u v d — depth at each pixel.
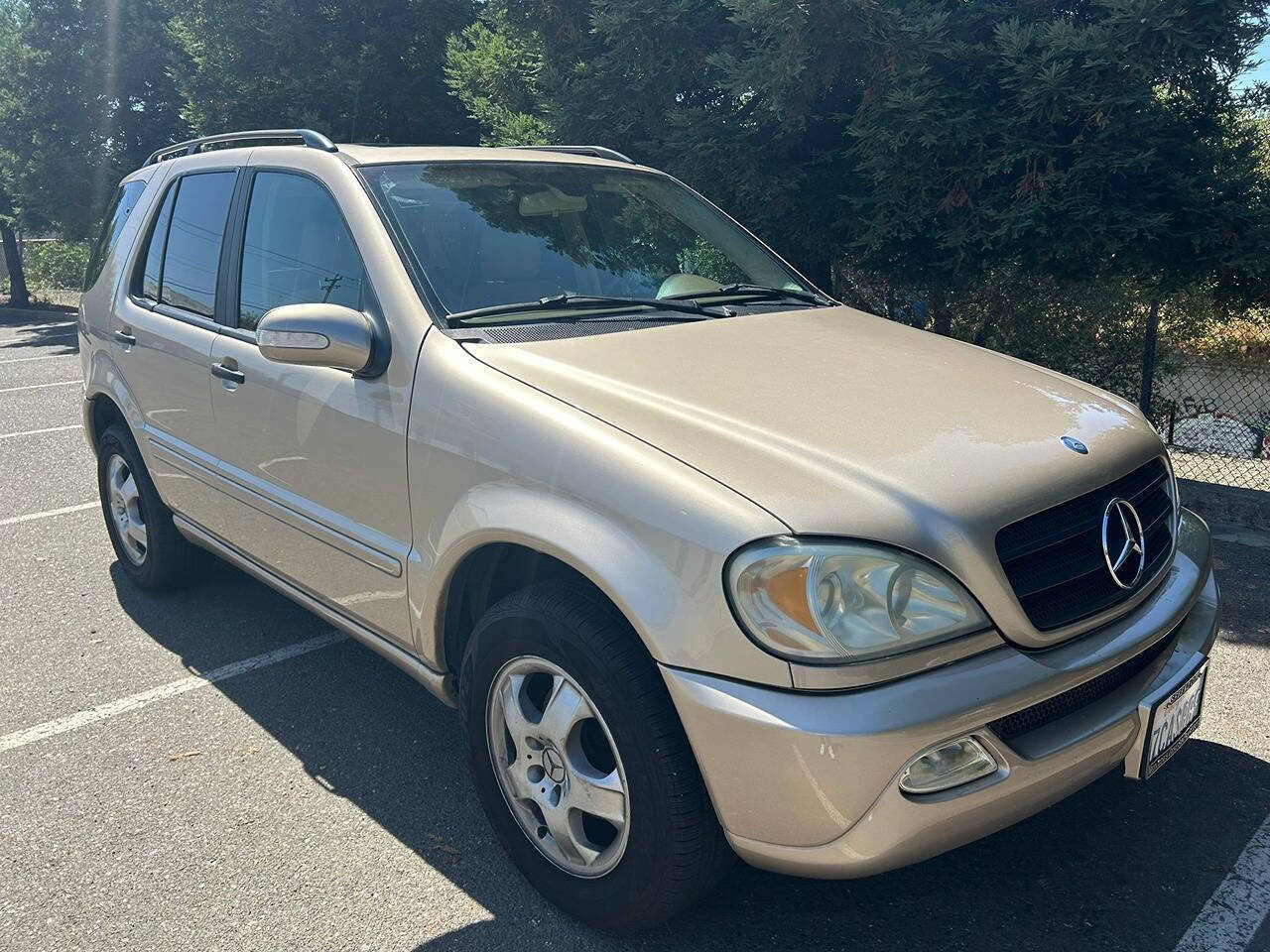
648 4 6.90
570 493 2.46
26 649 4.38
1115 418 2.88
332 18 14.66
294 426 3.34
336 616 3.43
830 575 2.13
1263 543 5.54
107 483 4.98
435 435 2.81
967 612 2.22
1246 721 3.63
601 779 2.48
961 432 2.54
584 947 2.59
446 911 2.74
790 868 2.21
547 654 2.51
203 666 4.20
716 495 2.25
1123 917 2.66
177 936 2.65
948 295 8.48
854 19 6.08
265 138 3.99
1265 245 5.98
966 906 2.71
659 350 2.94
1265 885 2.77
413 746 3.58
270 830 3.10
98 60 20.62
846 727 2.07
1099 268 6.74
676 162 7.26
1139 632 2.47
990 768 2.21
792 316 3.47
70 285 30.66
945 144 6.16
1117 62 5.67
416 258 3.13
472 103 9.55
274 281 3.57
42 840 3.06
